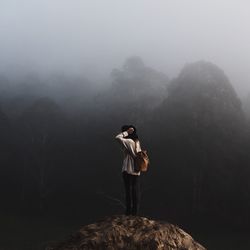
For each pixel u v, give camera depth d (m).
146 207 80.38
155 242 10.09
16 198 88.94
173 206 78.62
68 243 10.55
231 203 75.75
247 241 58.78
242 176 76.75
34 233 59.28
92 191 87.31
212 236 62.59
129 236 10.24
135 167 10.98
